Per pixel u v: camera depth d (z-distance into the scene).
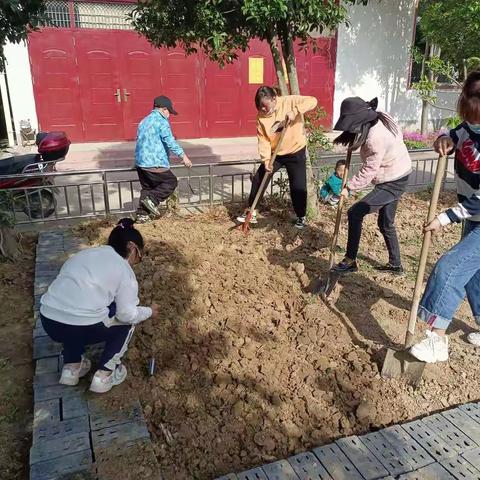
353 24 12.79
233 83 12.41
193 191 8.02
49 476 2.58
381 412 3.19
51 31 10.75
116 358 3.17
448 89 14.21
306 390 3.35
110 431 2.89
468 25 9.08
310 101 5.71
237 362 3.57
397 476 2.67
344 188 4.35
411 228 6.40
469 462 2.77
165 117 6.22
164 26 5.82
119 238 3.24
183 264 5.03
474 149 3.07
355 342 3.87
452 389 3.42
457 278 3.14
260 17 5.10
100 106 11.49
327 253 5.51
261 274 4.86
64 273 3.09
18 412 3.24
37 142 6.63
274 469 2.71
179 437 2.96
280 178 7.06
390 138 4.28
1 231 5.28
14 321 4.25
